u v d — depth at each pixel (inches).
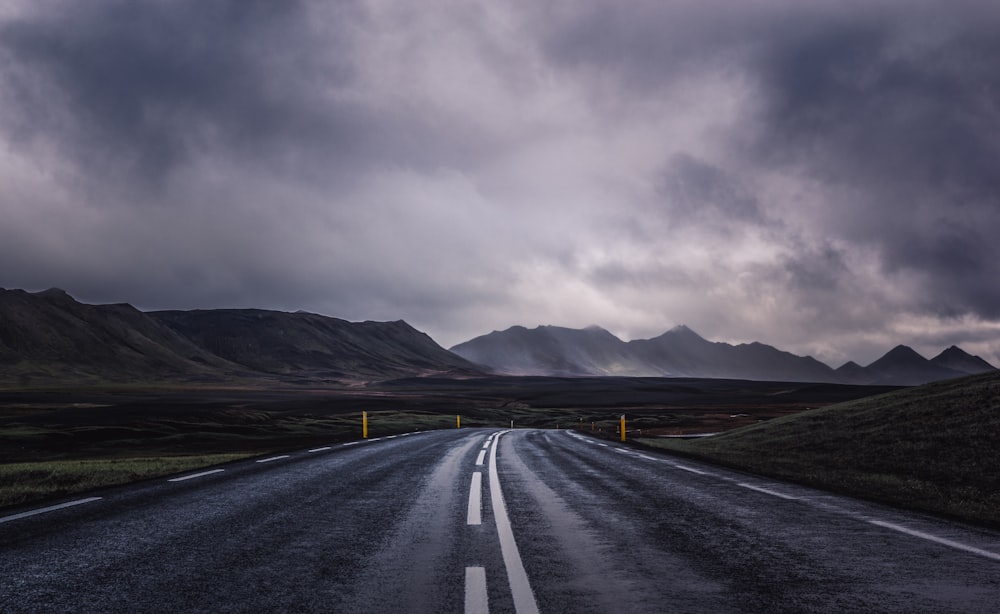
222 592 196.9
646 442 1119.6
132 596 193.0
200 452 1352.1
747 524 309.9
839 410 1125.1
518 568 225.6
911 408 909.8
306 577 213.9
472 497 399.5
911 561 235.0
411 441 1032.8
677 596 192.1
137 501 381.7
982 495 429.7
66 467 659.4
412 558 240.7
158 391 7628.0
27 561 235.6
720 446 938.1
